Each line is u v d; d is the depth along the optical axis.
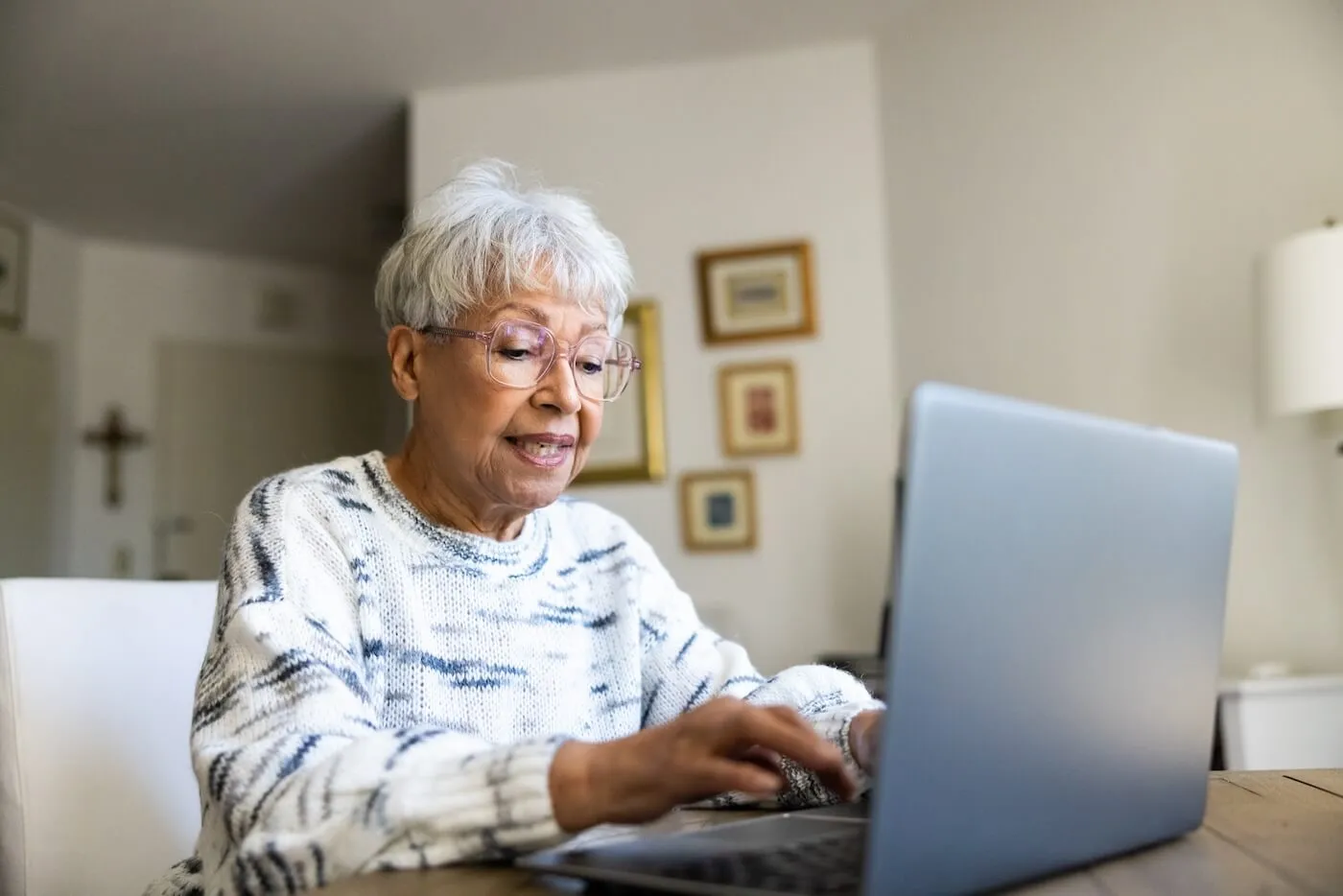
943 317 3.07
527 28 3.18
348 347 5.33
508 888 0.63
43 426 4.59
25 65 3.31
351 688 0.89
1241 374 2.62
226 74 3.40
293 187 4.30
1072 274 2.87
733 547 3.20
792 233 3.28
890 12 3.19
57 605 1.15
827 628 3.11
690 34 3.24
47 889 1.06
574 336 1.09
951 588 0.54
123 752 1.15
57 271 4.69
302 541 0.98
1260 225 2.63
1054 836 0.63
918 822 0.54
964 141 3.07
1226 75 2.71
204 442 5.00
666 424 3.30
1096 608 0.64
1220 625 0.77
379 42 3.24
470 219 1.09
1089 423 0.62
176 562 4.89
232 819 0.71
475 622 1.05
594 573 1.21
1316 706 2.19
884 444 3.13
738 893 0.55
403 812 0.67
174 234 4.81
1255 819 0.81
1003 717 0.58
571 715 1.09
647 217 3.38
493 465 1.07
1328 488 2.46
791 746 0.66
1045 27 2.96
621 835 0.81
